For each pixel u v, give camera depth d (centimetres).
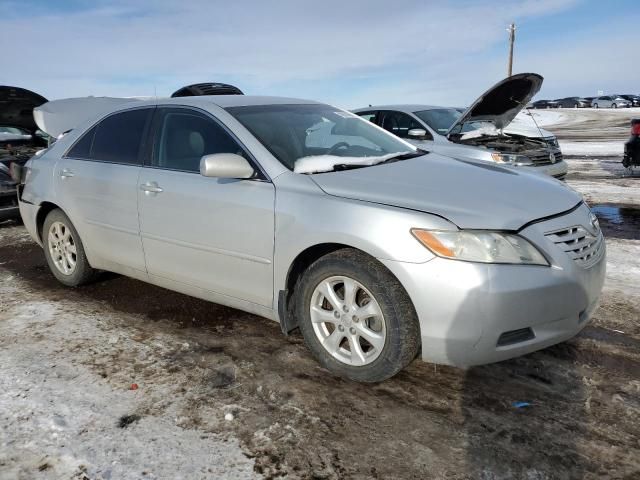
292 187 297
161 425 249
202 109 352
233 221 314
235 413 258
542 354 311
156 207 354
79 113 665
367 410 259
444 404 263
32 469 221
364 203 273
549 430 241
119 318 375
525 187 301
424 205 266
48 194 432
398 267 255
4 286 451
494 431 241
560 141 1956
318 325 295
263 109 362
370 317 275
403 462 222
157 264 367
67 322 369
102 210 392
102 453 230
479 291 244
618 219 671
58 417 255
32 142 929
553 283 255
